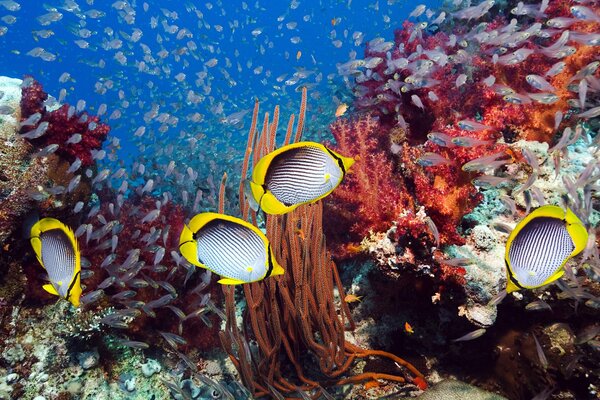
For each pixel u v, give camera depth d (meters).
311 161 0.54
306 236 1.08
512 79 1.52
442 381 1.06
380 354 1.23
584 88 1.18
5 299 1.23
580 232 0.60
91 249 1.43
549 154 1.25
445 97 1.50
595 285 0.99
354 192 1.30
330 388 1.24
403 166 1.31
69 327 1.24
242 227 0.57
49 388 1.19
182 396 1.26
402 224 1.03
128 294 1.27
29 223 1.28
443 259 1.02
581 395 0.97
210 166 2.39
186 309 1.50
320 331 1.14
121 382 1.29
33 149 1.37
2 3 2.01
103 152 1.53
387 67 1.78
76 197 1.46
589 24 1.42
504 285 1.00
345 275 1.47
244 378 1.17
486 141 1.18
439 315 1.13
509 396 1.09
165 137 2.84
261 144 1.08
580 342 0.96
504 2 2.08
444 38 1.79
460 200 1.10
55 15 2.35
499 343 1.10
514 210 1.09
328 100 2.80
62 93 1.74
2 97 1.43
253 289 1.10
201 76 2.67
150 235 1.44
